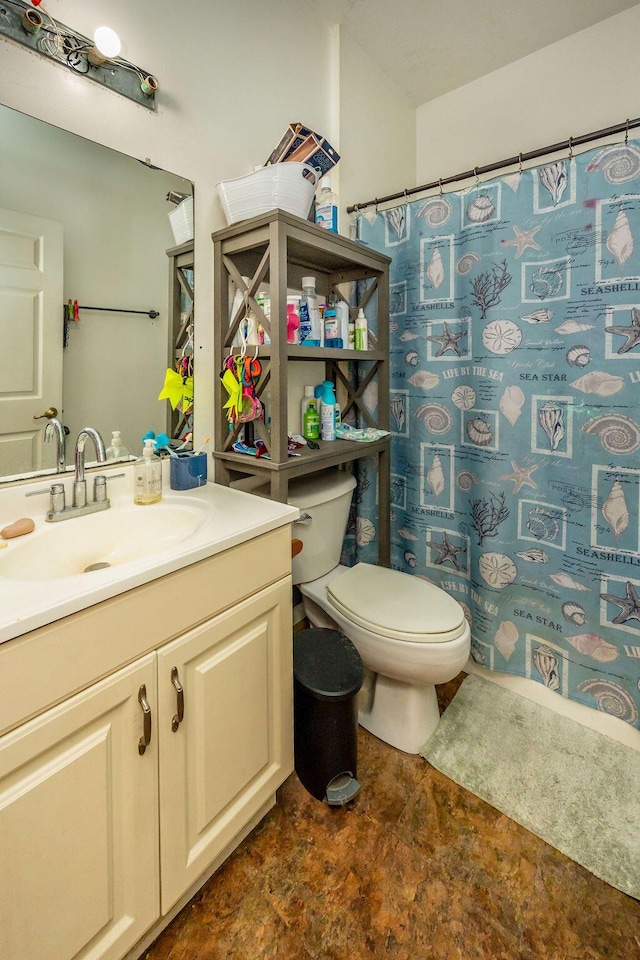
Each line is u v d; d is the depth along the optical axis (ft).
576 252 4.53
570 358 4.67
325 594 5.29
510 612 5.38
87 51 3.53
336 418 5.62
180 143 4.25
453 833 3.92
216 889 3.50
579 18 5.50
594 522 4.71
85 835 2.51
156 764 2.86
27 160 3.35
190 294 4.50
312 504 5.14
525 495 5.12
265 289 5.08
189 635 3.00
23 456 3.52
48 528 3.35
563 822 4.01
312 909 3.36
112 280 3.93
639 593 4.53
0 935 2.20
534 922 3.28
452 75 6.47
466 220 5.20
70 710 2.38
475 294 5.21
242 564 3.36
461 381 5.49
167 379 4.41
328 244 4.69
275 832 3.93
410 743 4.74
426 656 4.34
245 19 4.70
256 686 3.56
